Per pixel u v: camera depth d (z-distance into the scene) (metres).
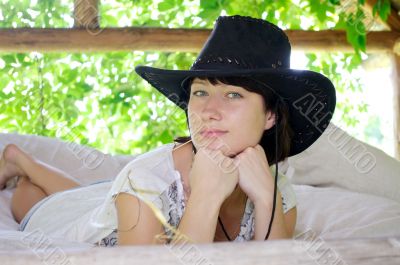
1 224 2.12
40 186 2.28
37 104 3.88
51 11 3.84
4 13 3.81
